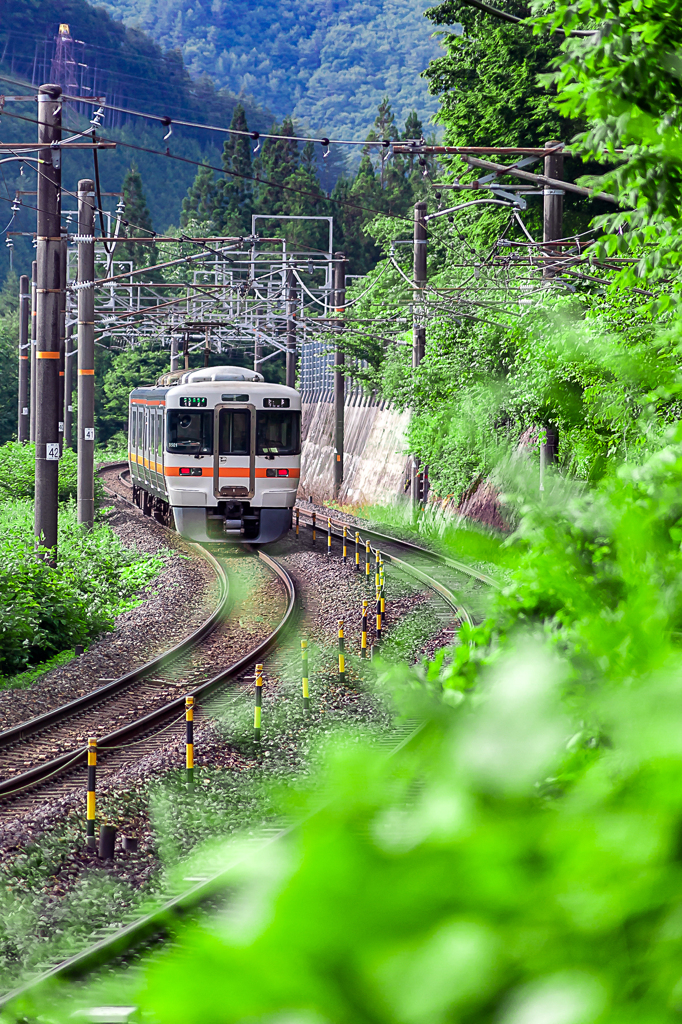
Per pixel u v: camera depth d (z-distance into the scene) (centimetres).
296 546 11856
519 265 7381
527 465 698
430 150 6097
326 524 14262
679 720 247
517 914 213
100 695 5969
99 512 14362
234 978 203
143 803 4138
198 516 10650
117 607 9031
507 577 732
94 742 3800
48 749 5131
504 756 271
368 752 265
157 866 3469
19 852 3644
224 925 214
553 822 236
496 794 254
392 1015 201
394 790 258
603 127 1526
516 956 209
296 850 219
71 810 4038
